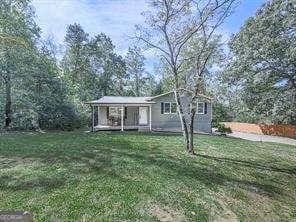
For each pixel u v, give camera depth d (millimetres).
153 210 11227
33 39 34719
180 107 20469
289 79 36281
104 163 15812
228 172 16797
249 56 34938
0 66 31625
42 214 10078
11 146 19594
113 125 36219
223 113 55406
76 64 63938
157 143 23094
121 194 12031
